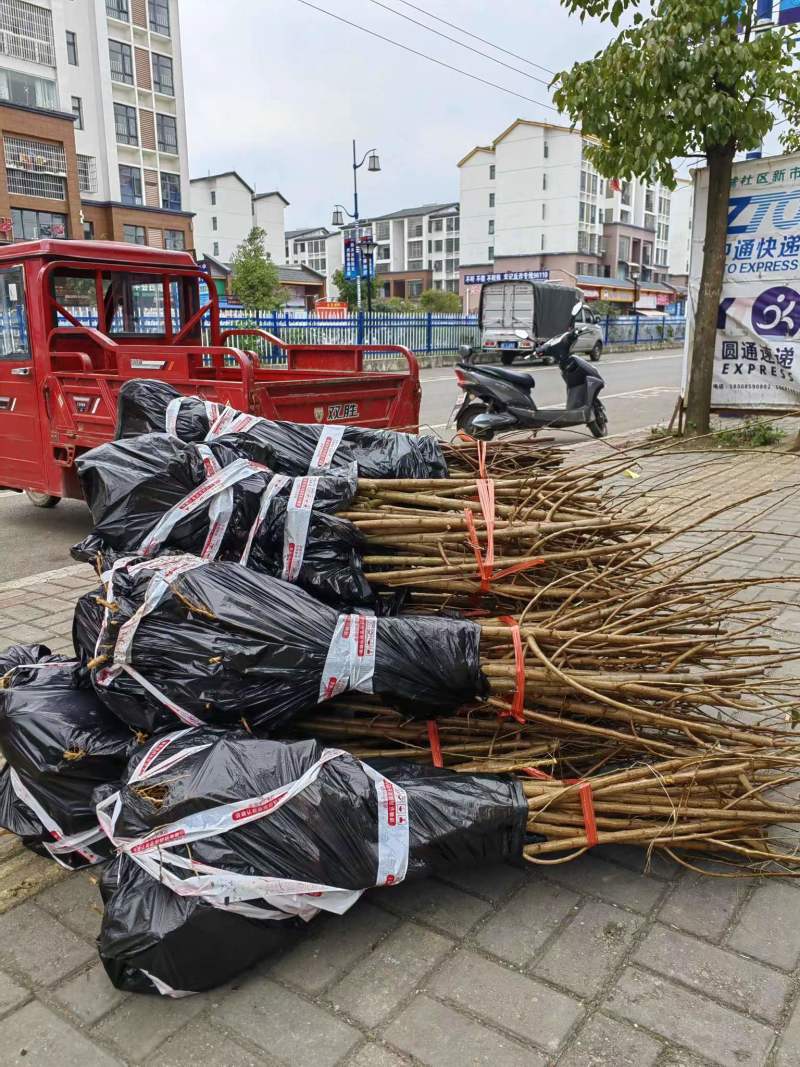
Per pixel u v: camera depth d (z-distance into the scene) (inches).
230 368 301.3
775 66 328.5
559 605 119.5
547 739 114.3
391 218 3567.9
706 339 381.7
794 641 170.9
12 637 182.7
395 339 1018.1
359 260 1158.3
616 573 126.0
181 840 84.7
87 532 275.9
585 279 2436.0
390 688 100.2
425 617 107.3
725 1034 80.6
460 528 117.1
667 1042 79.8
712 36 325.7
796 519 263.7
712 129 335.6
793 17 340.5
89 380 240.7
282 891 85.0
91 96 1492.4
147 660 98.6
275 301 1337.4
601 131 357.4
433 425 499.5
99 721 105.5
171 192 1654.8
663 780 100.7
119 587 102.2
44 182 1353.3
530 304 1013.2
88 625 108.0
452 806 94.2
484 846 95.0
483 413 394.9
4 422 277.0
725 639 121.7
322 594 111.1
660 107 336.5
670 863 106.9
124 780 93.6
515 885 102.3
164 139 1620.3
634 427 490.0
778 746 109.8
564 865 106.3
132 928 82.6
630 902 99.3
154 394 141.5
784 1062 77.5
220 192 2588.6
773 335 372.2
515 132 2657.5
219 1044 80.2
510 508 120.7
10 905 100.0
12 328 265.4
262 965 89.8
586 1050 79.0
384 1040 80.4
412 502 120.1
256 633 97.8
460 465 146.9
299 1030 81.5
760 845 105.4
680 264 3484.3
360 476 124.3
